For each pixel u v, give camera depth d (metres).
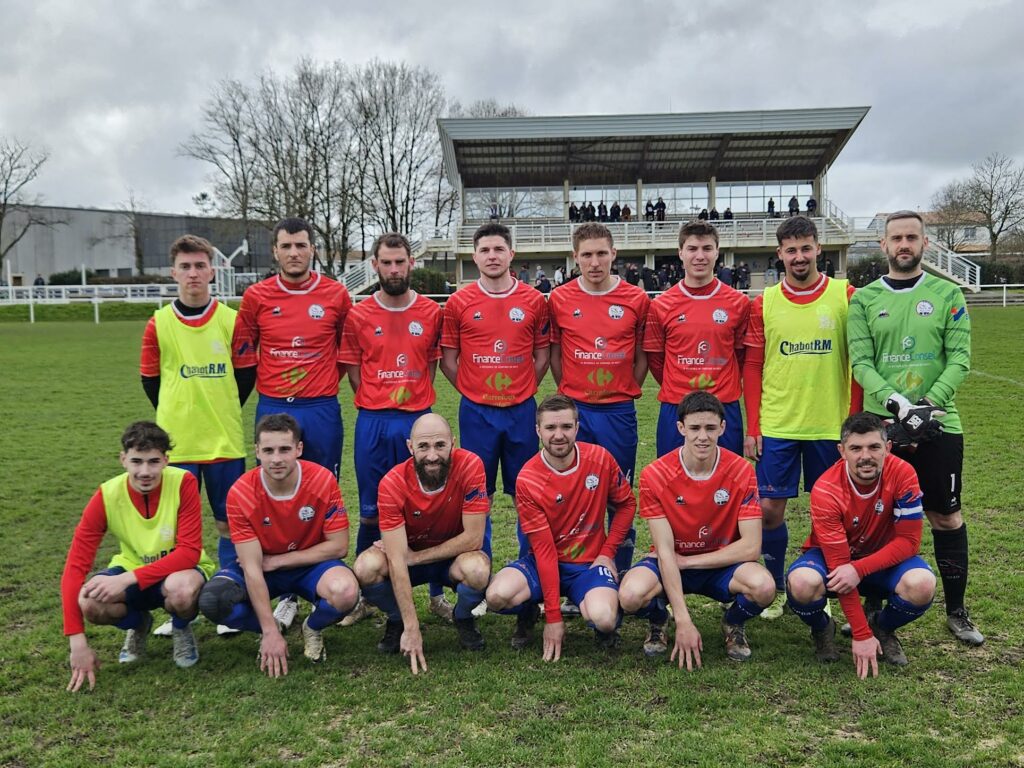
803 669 3.78
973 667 3.74
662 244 34.69
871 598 4.34
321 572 3.95
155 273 60.22
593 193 39.03
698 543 4.07
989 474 7.16
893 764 2.94
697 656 3.82
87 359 18.00
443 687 3.66
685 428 3.92
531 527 4.04
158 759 3.08
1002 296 28.91
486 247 4.77
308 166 45.00
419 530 4.15
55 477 7.77
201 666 3.95
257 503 3.92
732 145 36.19
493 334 4.86
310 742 3.18
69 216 60.31
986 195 44.38
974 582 4.73
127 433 3.85
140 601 3.91
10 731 3.32
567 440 3.94
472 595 3.98
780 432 4.57
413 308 4.85
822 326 4.48
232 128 45.16
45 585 5.01
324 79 46.00
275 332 4.68
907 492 3.86
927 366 4.25
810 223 4.43
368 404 4.80
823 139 35.75
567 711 3.41
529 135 34.12
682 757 3.02
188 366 4.51
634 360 5.04
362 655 4.06
